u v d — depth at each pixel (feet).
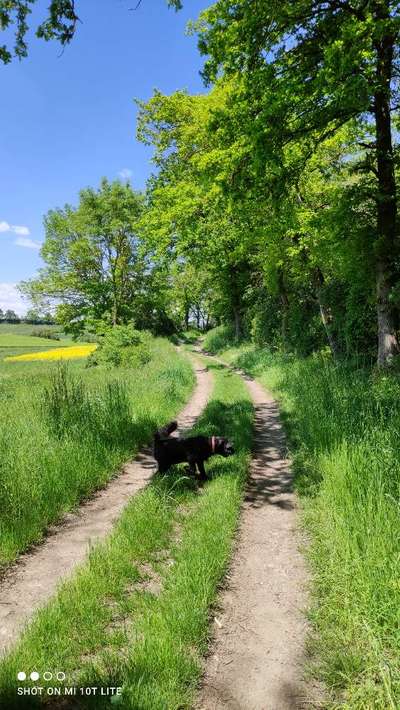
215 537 14.97
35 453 20.88
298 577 13.50
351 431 19.71
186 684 9.35
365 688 8.90
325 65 25.75
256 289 95.14
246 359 79.56
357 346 46.78
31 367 101.81
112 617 11.51
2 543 15.16
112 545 14.74
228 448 21.43
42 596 12.89
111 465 23.94
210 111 31.12
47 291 104.47
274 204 33.30
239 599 12.44
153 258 73.10
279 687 9.35
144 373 56.70
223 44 28.40
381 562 11.48
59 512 18.63
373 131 36.01
